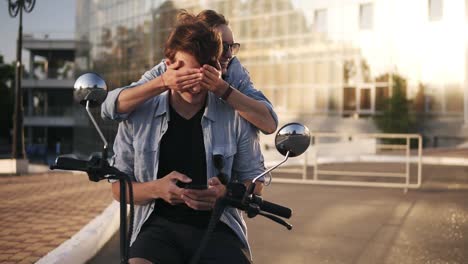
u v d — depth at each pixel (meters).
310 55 36.84
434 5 32.88
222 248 2.59
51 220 7.87
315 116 36.56
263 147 29.61
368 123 34.31
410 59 33.56
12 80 75.25
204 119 2.66
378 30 34.59
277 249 6.57
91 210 8.87
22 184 13.63
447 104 32.31
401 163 20.36
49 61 68.25
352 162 20.91
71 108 64.50
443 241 7.04
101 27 50.09
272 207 2.33
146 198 2.56
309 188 12.87
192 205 2.46
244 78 2.96
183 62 2.45
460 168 18.34
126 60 45.81
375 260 6.08
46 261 5.16
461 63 31.98
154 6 42.44
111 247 6.74
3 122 73.38
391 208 9.77
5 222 7.69
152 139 2.68
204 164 2.69
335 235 7.39
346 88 35.56
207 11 3.60
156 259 2.50
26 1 21.03
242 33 39.81
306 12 37.00
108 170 2.24
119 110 2.59
